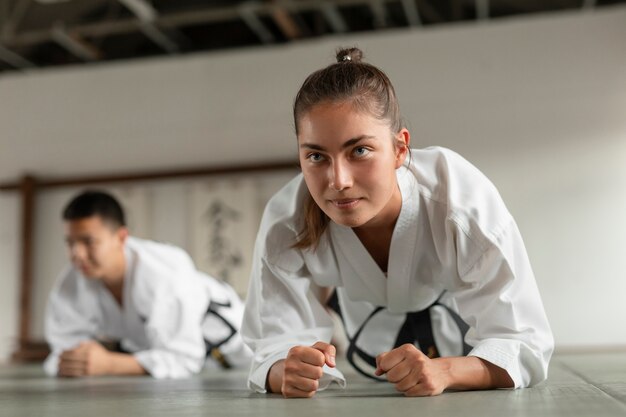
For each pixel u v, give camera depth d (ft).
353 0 17.65
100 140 21.61
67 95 21.99
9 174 21.95
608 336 17.97
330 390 5.41
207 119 21.01
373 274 5.60
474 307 5.17
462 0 20.45
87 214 9.01
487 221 4.96
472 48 19.42
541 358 4.90
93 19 19.85
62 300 10.06
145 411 4.34
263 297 5.46
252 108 20.77
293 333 5.41
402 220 5.21
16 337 21.11
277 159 20.47
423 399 4.35
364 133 4.29
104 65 21.88
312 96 4.35
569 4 19.67
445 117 19.31
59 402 5.26
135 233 20.90
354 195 4.36
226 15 18.67
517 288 5.00
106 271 9.24
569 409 3.79
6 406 5.02
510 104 19.07
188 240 20.68
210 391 5.96
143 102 21.50
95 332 10.05
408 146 4.86
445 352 6.56
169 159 21.11
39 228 21.56
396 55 19.72
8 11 19.31
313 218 5.25
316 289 6.04
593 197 18.42
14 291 21.44
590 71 18.83
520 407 3.88
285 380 4.77
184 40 21.74
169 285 9.16
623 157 18.42
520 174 18.79
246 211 20.40
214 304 10.05
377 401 4.36
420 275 5.61
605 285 18.12
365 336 6.71
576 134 18.70
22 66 22.54
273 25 21.39
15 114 22.18
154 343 9.11
